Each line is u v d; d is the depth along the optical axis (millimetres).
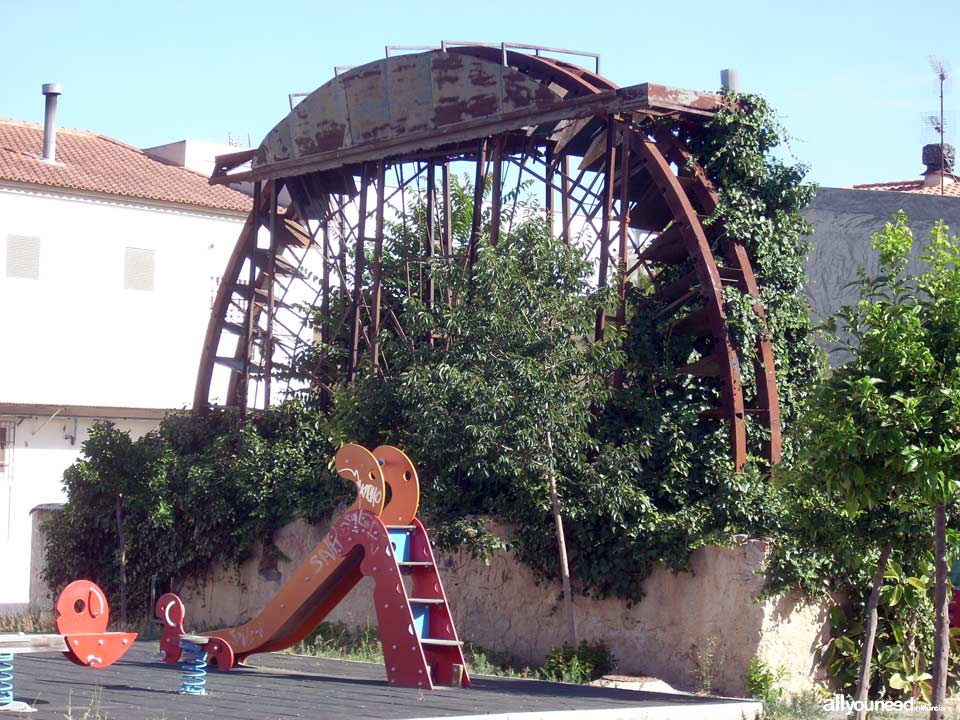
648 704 11641
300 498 20266
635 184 20062
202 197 37031
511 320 15883
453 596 18234
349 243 24078
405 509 12797
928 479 10242
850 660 15539
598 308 16953
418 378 16094
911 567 15680
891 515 11859
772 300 18391
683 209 17844
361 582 19031
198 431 23672
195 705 10414
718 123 18875
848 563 13070
